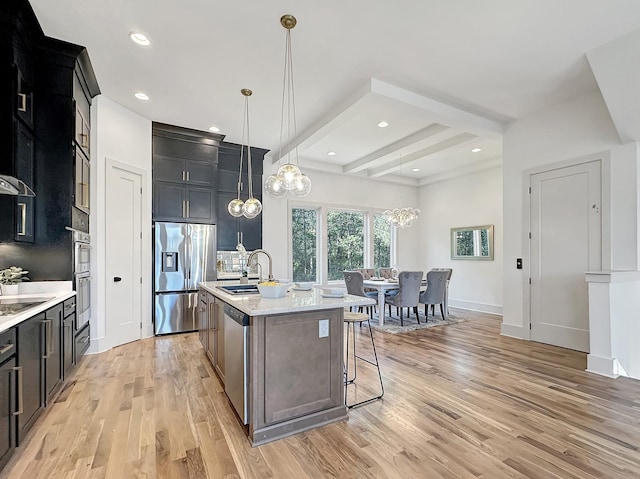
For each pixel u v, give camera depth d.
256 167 5.97
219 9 2.48
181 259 4.84
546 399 2.66
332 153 6.39
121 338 4.17
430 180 8.12
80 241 3.24
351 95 3.82
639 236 3.46
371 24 2.65
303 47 2.96
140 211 4.46
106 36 2.82
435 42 2.88
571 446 2.01
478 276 7.02
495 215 6.73
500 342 4.37
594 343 3.25
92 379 3.06
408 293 5.45
